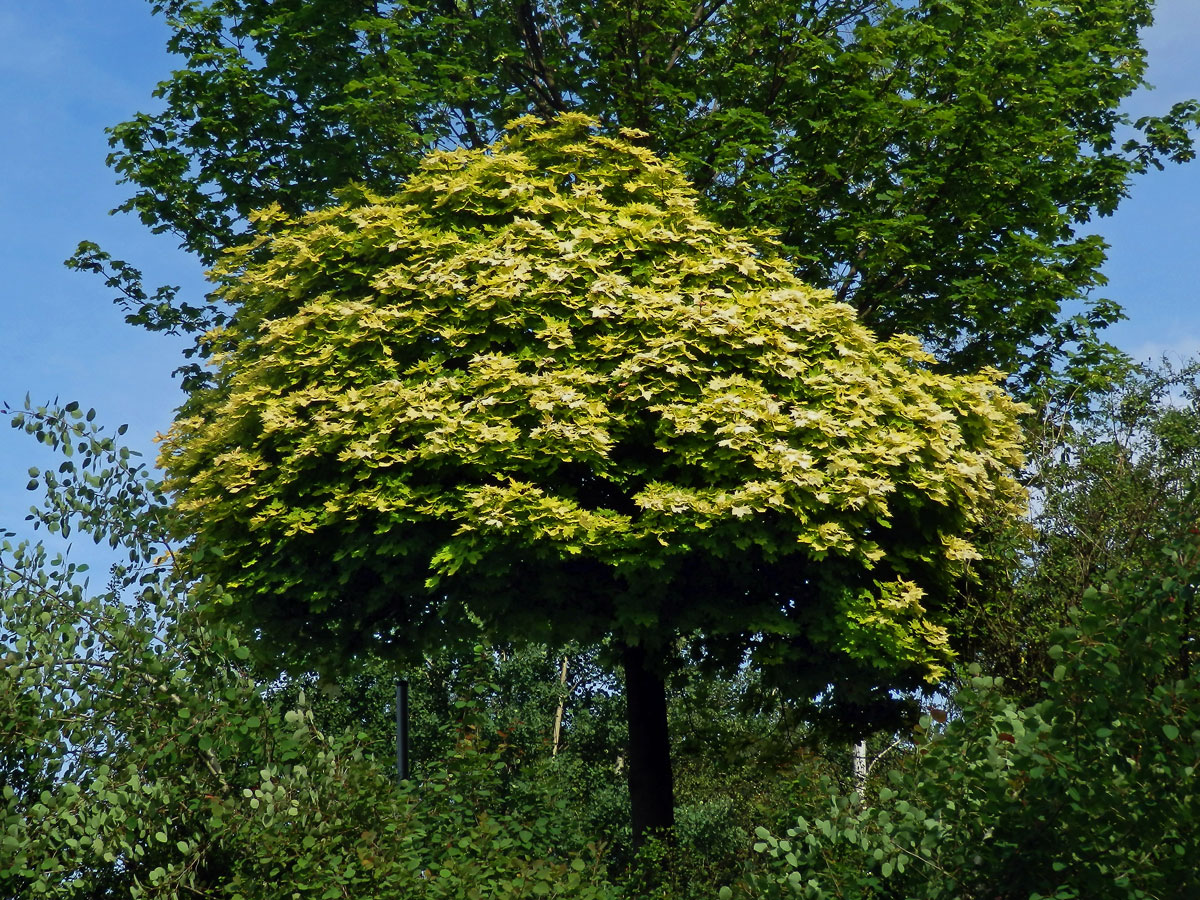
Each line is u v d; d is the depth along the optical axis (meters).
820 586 11.45
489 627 12.48
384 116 13.81
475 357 11.34
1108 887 5.05
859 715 13.71
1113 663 4.91
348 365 12.16
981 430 12.56
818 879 5.98
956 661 11.83
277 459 12.52
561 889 6.57
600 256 12.37
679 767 24.11
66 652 6.58
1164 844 4.98
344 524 11.73
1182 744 4.68
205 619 7.12
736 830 19.77
